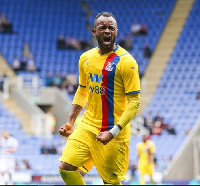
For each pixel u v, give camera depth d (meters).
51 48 39.31
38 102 33.03
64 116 33.03
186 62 38.25
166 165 27.97
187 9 42.28
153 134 30.75
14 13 41.25
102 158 7.56
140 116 32.41
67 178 7.62
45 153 28.31
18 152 28.23
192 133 27.34
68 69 38.03
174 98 35.09
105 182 7.73
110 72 7.42
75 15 42.38
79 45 39.59
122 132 7.56
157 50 39.41
